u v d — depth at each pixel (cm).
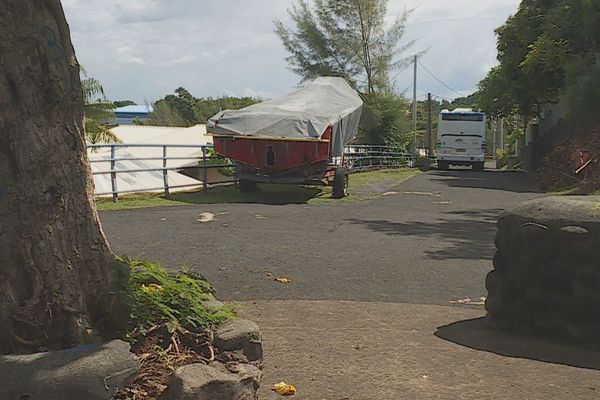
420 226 1379
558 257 596
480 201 1952
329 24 4259
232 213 1502
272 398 465
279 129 1825
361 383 496
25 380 312
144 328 404
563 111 2909
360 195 2047
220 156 1958
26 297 352
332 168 1941
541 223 601
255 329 426
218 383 351
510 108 3975
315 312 702
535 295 613
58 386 312
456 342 602
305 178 1881
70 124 374
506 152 5959
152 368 375
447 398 471
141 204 1648
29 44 355
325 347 582
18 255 350
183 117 7525
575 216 590
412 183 2598
